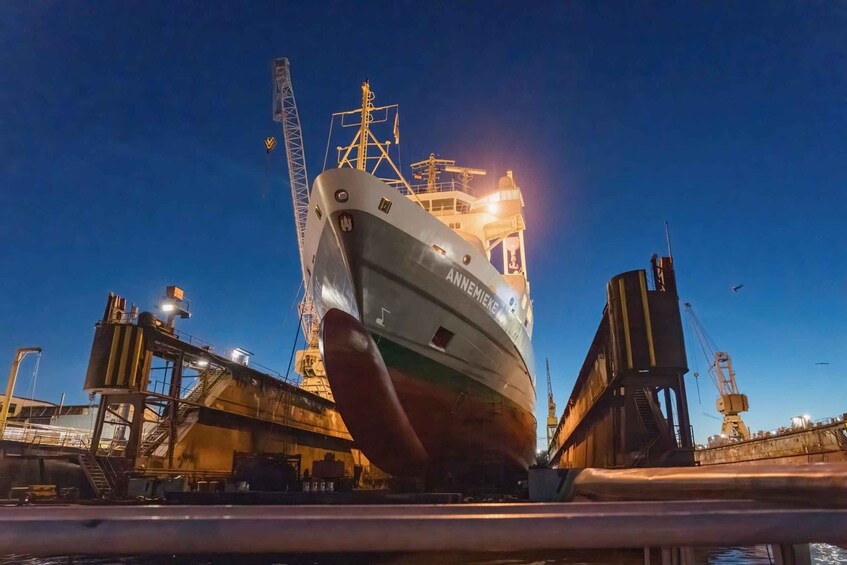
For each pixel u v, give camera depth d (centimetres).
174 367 3241
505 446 2841
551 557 1203
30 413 5800
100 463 2836
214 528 156
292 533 156
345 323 2036
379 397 2136
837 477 193
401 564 1207
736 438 5088
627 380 2433
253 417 3644
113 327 3042
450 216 3856
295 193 6581
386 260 2189
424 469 2425
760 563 1048
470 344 2542
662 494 285
